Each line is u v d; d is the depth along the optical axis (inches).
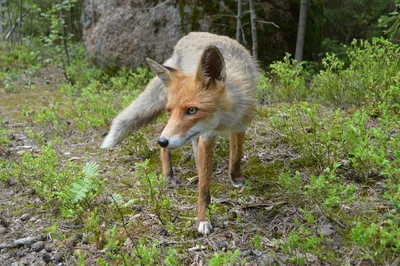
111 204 52.5
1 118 86.8
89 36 133.7
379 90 72.5
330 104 79.9
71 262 44.5
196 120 45.1
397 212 44.1
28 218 53.3
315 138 59.4
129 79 112.3
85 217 52.2
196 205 54.2
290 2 117.4
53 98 109.6
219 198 54.9
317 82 87.4
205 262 42.6
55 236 47.4
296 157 62.3
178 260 42.9
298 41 111.8
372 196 50.4
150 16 119.5
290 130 64.6
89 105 95.5
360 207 48.3
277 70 93.0
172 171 62.7
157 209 49.1
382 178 53.1
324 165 57.5
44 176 59.1
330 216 46.4
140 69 114.5
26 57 148.6
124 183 61.1
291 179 51.3
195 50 60.1
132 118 63.9
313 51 126.0
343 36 166.4
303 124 70.7
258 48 114.3
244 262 37.1
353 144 51.8
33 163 58.4
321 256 39.0
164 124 81.3
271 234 46.2
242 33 107.8
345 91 80.1
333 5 163.8
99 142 78.0
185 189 58.9
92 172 47.8
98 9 128.5
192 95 45.0
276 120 65.1
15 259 45.4
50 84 124.2
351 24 159.0
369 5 150.6
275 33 114.9
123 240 47.1
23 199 57.9
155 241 41.1
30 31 181.6
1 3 191.3
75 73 126.6
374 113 70.6
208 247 45.0
